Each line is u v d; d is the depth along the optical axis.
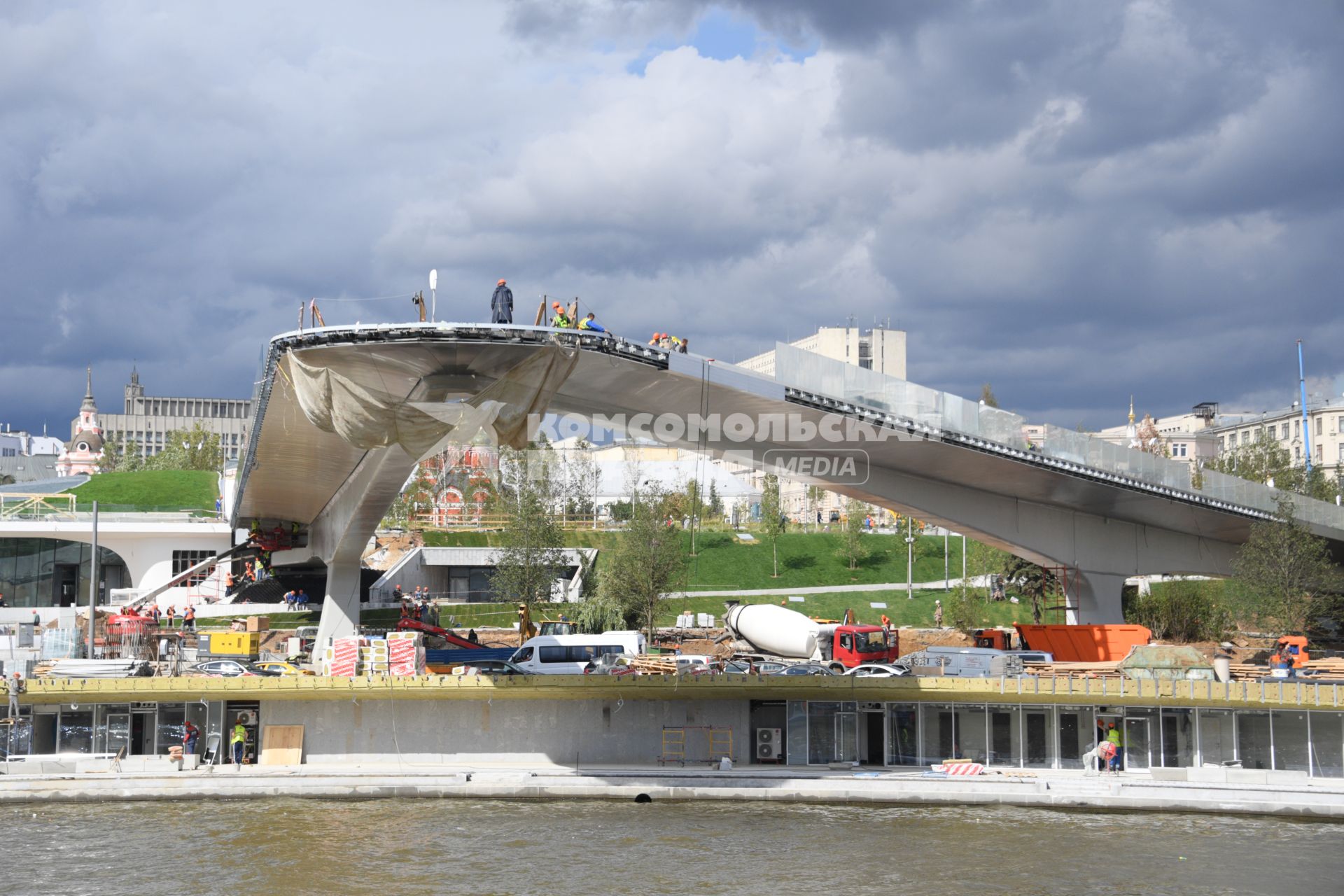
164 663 50.91
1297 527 64.12
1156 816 39.56
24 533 81.56
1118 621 67.75
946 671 47.38
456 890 30.42
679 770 44.19
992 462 56.12
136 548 83.06
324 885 30.83
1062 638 59.50
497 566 77.56
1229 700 43.69
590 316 40.94
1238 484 65.25
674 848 34.72
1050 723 45.72
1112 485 59.41
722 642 65.69
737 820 38.69
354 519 52.31
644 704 47.00
